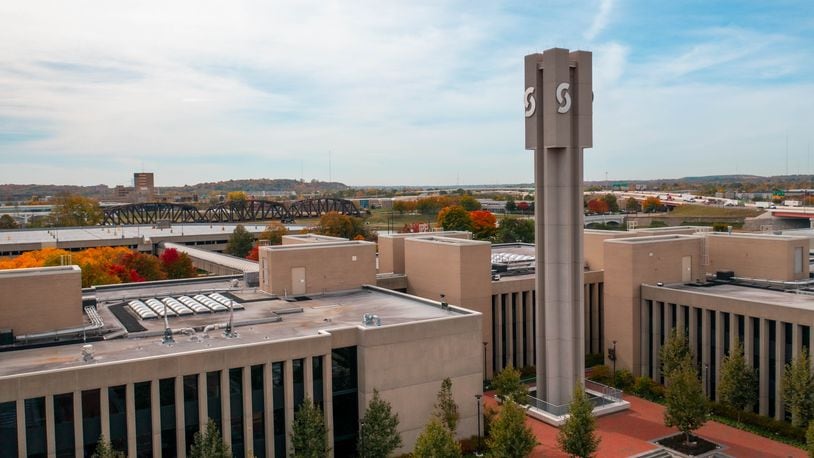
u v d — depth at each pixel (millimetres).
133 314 70812
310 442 52188
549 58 68188
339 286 82438
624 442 65688
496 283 87062
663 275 86375
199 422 53031
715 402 75250
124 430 50844
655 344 83000
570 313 70938
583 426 58469
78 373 48438
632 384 82000
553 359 71875
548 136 69062
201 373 52750
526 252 119500
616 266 85438
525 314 90812
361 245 83750
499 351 87500
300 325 64375
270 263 78812
